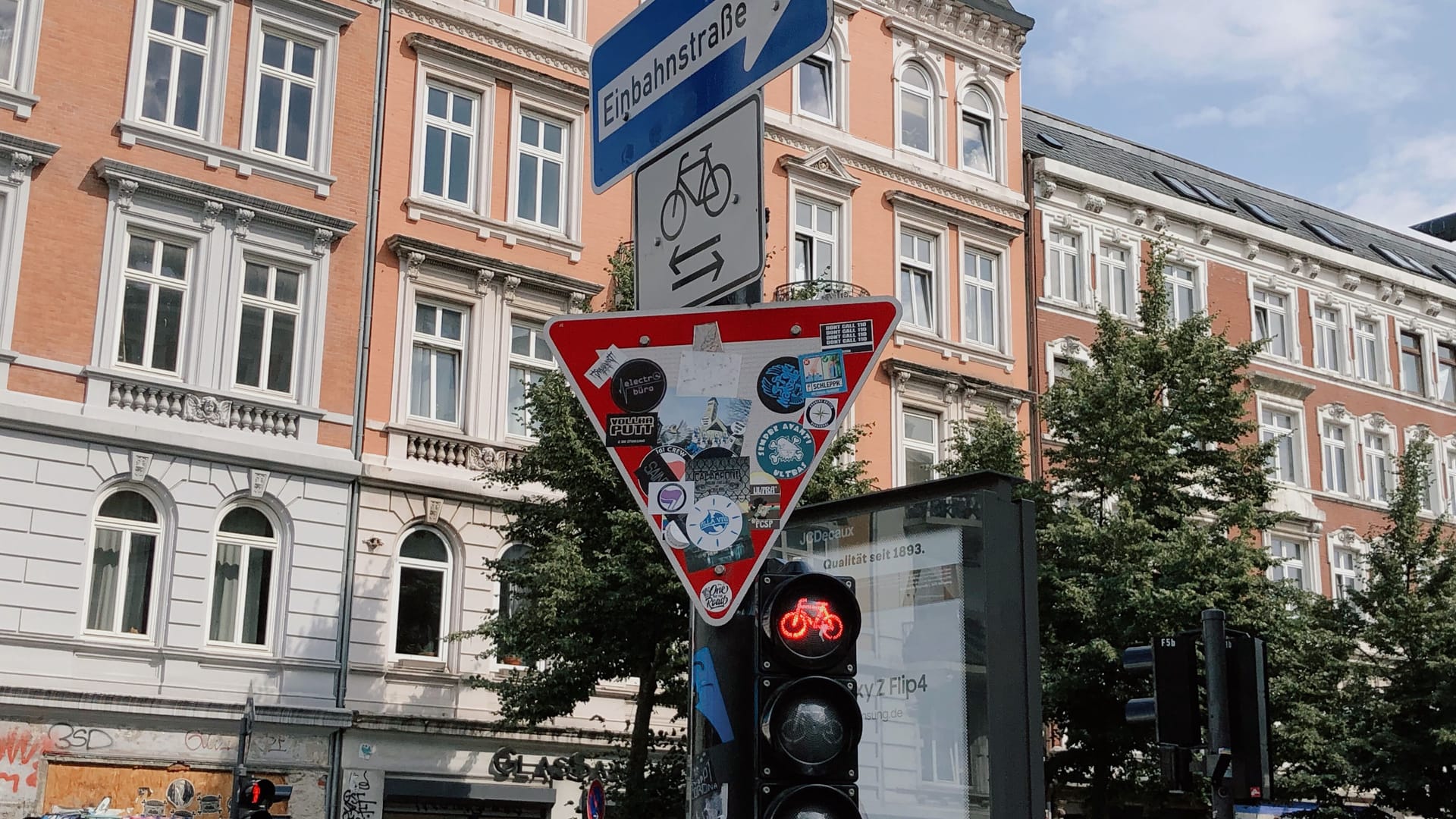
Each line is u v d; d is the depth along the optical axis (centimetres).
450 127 2556
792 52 470
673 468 466
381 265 2417
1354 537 3675
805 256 2922
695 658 474
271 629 2222
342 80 2439
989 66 3294
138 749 2075
